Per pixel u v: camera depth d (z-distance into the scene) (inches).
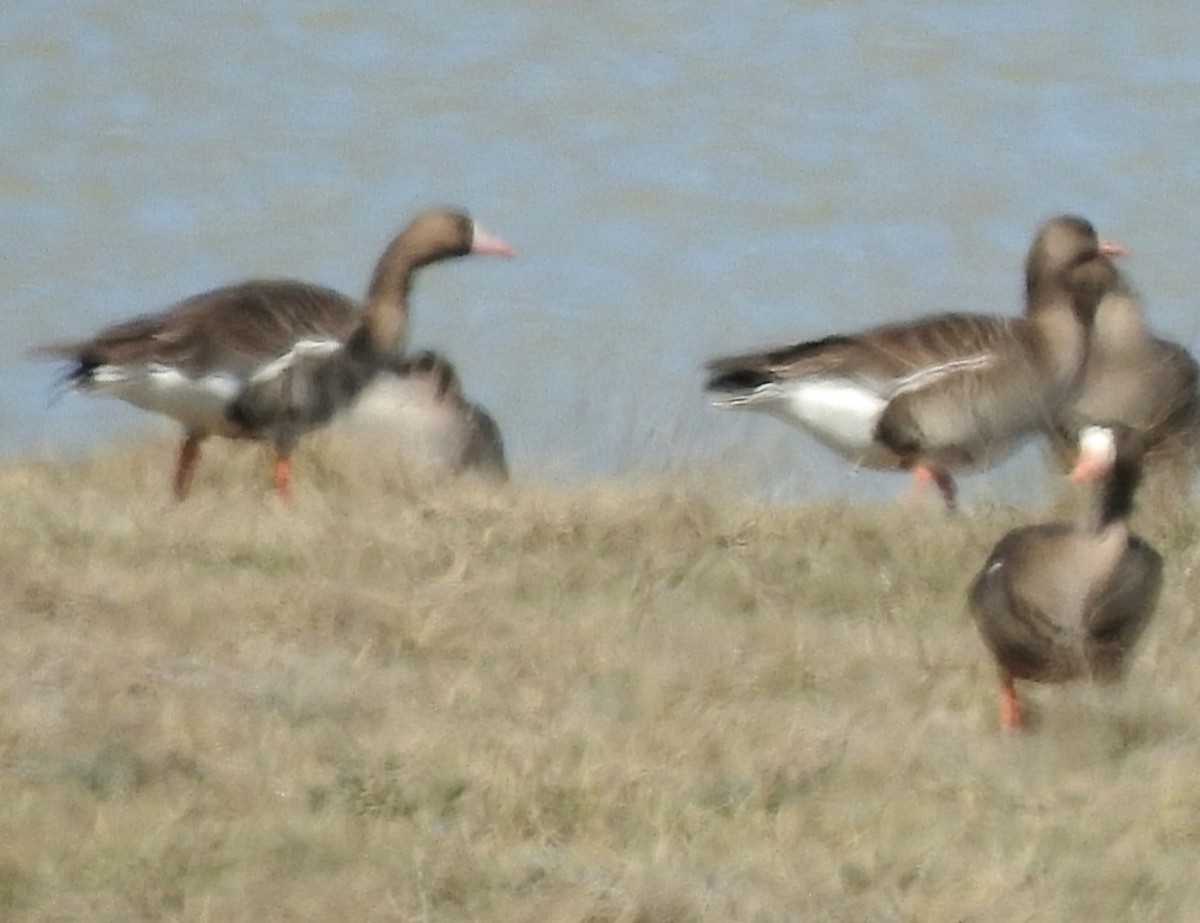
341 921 402.9
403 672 525.3
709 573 611.5
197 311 709.3
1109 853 446.9
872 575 616.4
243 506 658.2
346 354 726.5
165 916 402.9
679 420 745.0
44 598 544.1
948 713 527.5
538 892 415.8
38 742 467.2
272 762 464.1
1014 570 516.4
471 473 733.3
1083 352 732.0
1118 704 516.4
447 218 762.2
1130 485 512.1
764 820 454.6
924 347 721.6
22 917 399.9
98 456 740.0
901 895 424.8
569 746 478.9
